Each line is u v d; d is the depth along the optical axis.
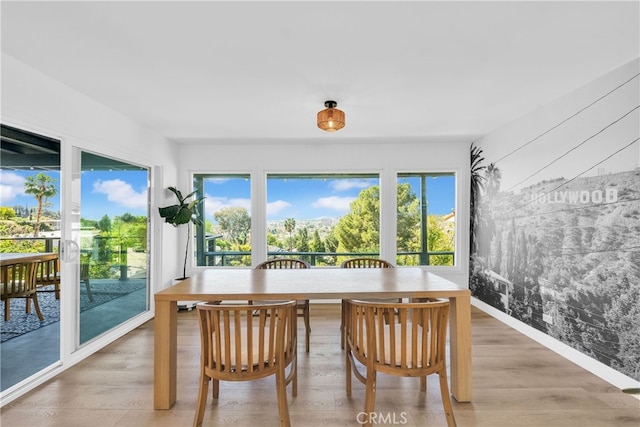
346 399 2.17
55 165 2.70
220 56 2.12
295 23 1.76
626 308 2.23
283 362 1.81
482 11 1.66
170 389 2.07
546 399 2.15
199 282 2.42
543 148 3.05
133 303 3.68
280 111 3.21
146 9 1.63
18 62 2.18
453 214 4.68
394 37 1.90
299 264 3.60
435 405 2.10
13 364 2.54
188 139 4.34
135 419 1.96
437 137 4.25
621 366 2.26
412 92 2.73
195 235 4.75
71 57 2.13
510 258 3.57
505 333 3.35
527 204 3.29
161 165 4.12
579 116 2.63
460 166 4.53
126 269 3.53
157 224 4.09
